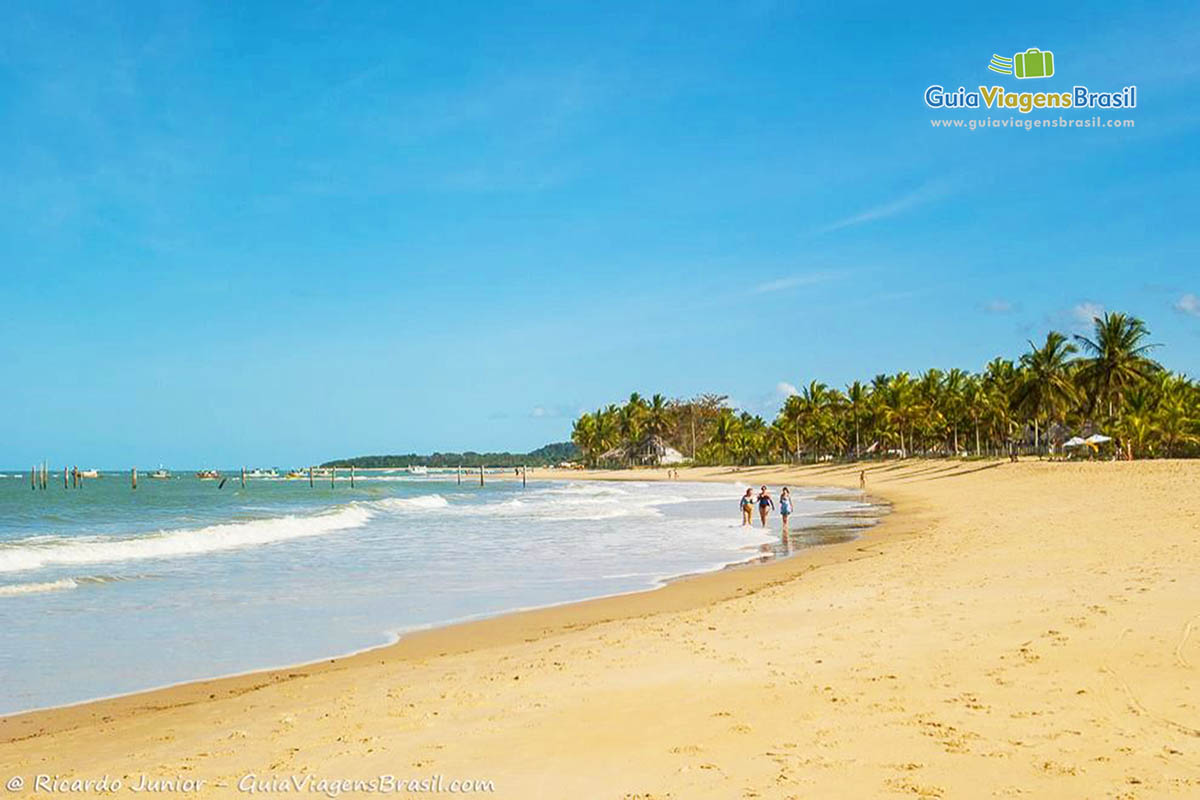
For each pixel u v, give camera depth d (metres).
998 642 10.20
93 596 18.20
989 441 97.94
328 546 29.05
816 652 10.47
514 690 9.65
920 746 6.88
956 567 17.55
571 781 6.61
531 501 61.12
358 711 9.12
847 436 116.81
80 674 11.66
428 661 12.02
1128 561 16.20
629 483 121.31
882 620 12.23
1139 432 65.62
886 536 28.58
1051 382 70.69
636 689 9.28
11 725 9.33
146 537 28.81
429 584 19.92
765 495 36.81
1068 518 28.28
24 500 60.00
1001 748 6.73
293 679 11.17
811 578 18.41
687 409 184.62
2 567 22.73
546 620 15.31
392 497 68.38
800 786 6.19
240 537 31.22
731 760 6.82
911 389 103.06
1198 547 17.59
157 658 12.59
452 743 7.73
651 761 6.93
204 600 17.69
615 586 19.44
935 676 8.91
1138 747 6.62
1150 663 8.83
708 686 9.17
